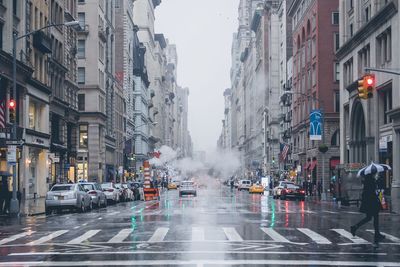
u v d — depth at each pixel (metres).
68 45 72.62
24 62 51.53
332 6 83.06
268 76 147.62
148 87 156.12
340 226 24.48
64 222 27.61
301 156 94.69
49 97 60.62
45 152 59.53
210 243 17.92
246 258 14.57
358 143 63.47
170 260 14.23
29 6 54.59
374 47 55.97
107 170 92.56
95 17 83.94
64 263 13.93
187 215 31.88
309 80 89.31
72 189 35.84
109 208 42.69
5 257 15.12
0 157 47.00
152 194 61.53
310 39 88.69
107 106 93.75
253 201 55.69
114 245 17.52
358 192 45.41
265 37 150.62
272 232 21.56
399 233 21.50
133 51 131.75
